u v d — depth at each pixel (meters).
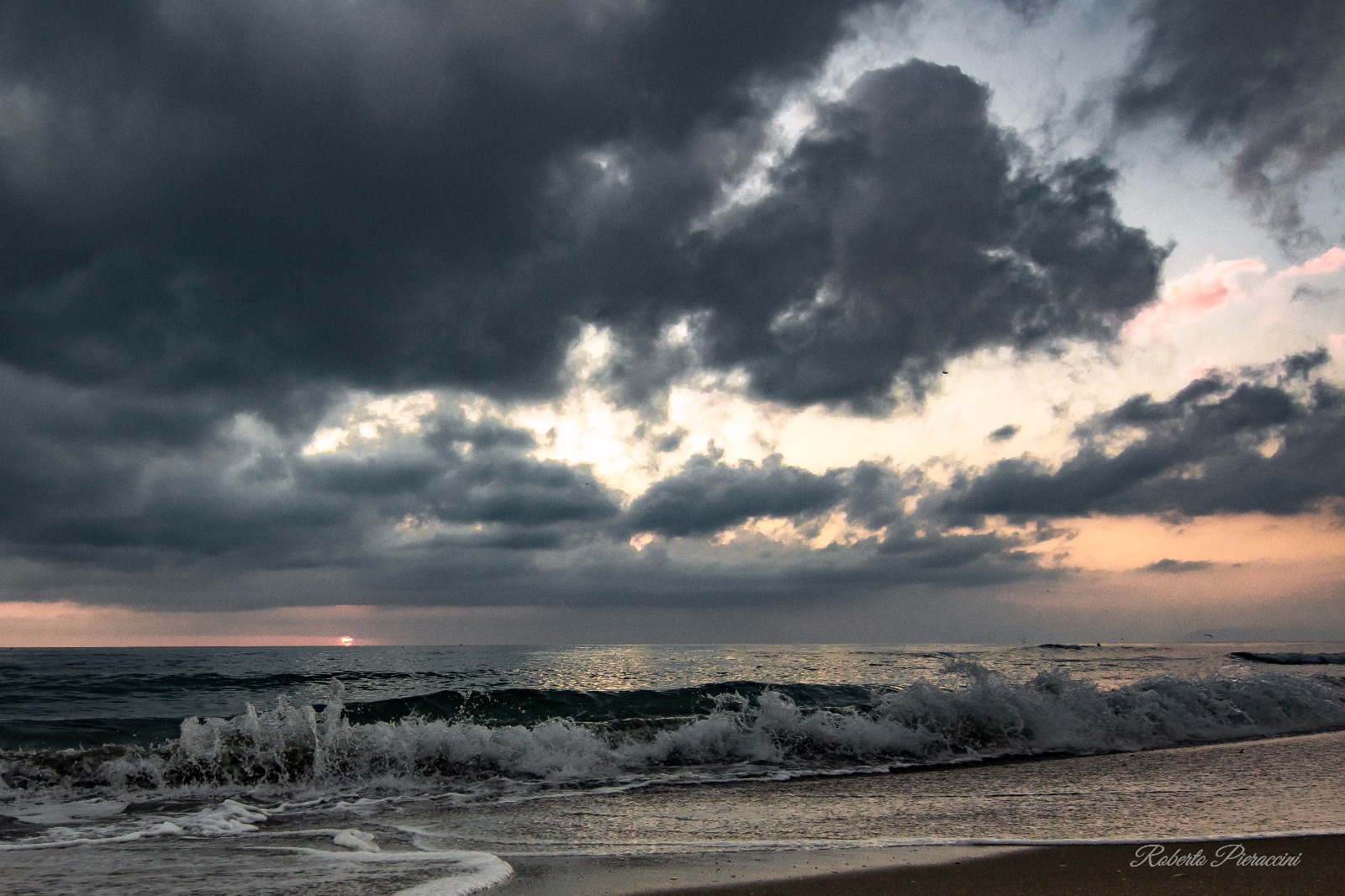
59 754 8.73
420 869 4.97
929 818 6.89
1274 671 22.89
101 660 39.22
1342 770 9.54
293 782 8.77
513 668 32.56
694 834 6.33
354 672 28.08
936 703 12.03
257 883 4.55
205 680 21.59
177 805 7.79
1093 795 7.96
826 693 17.66
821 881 4.79
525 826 6.76
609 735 10.72
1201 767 9.82
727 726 10.93
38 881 4.62
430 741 9.66
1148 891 4.54
